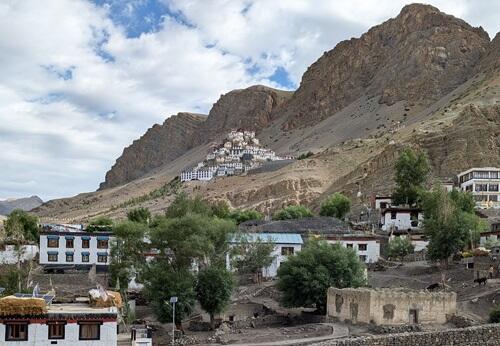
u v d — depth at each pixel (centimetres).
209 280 8144
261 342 6384
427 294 6969
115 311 5003
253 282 11100
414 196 16288
